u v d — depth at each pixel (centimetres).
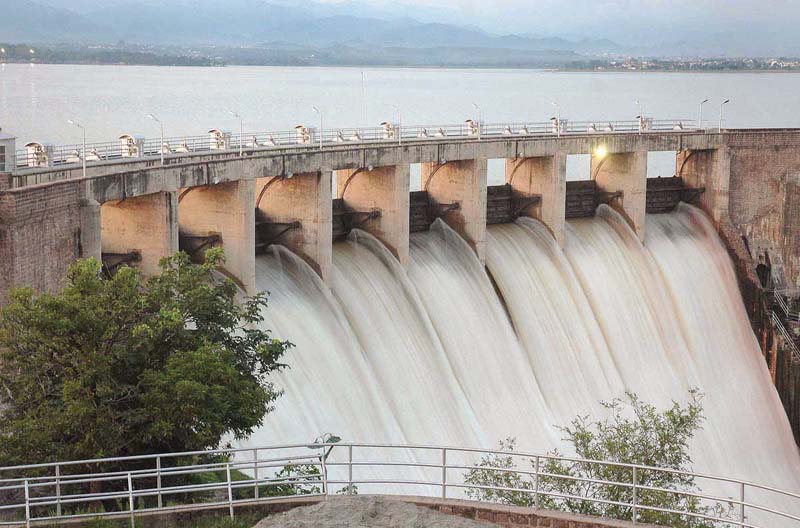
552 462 5091
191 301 4466
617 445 4938
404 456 6494
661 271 9800
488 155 8475
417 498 3941
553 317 8575
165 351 4294
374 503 3744
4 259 4584
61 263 5050
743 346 10156
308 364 6322
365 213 7906
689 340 9644
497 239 8769
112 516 3753
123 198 5588
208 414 4056
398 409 6862
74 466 4059
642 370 9000
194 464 4166
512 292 8475
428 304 7781
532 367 8238
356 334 7094
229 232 6619
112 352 4112
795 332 10194
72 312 4056
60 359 4103
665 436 4950
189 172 6119
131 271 4269
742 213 10631
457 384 7431
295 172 6938
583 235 9469
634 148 9688
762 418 9831
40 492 4100
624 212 9812
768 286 10688
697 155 10619
